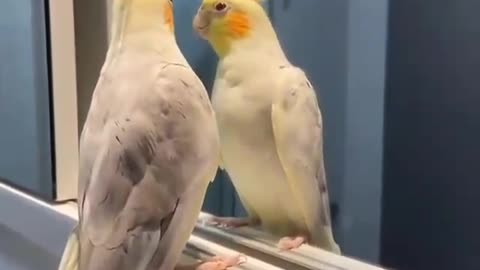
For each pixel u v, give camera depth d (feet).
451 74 2.59
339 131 2.39
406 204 2.48
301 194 2.03
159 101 1.65
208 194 2.14
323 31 2.41
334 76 2.42
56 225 2.43
